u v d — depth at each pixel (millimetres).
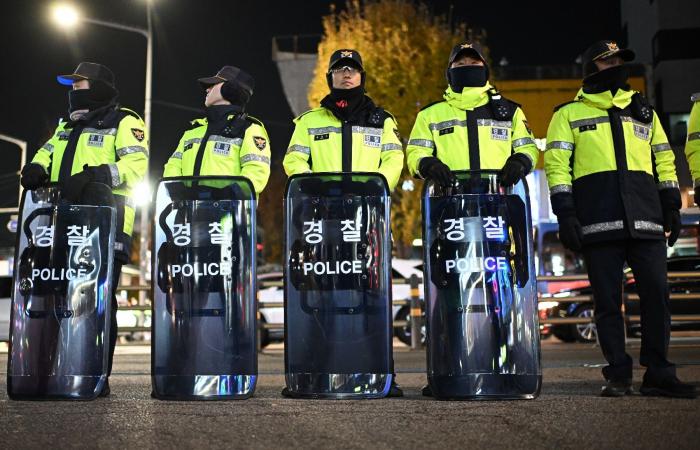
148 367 8930
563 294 15055
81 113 5781
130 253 5688
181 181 5137
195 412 4449
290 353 5051
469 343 4812
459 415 4250
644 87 31328
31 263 5121
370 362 4992
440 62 26250
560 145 5266
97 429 3943
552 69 29234
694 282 13180
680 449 3367
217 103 5922
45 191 5172
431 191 4977
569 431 3770
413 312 13102
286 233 5102
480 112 5289
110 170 5371
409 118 25906
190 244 5090
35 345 5070
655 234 5090
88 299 5109
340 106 5582
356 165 5520
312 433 3793
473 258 4852
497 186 4906
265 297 14727
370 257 5035
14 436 3777
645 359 5090
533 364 4832
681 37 30812
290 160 5570
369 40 26344
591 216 5141
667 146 5324
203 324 5047
